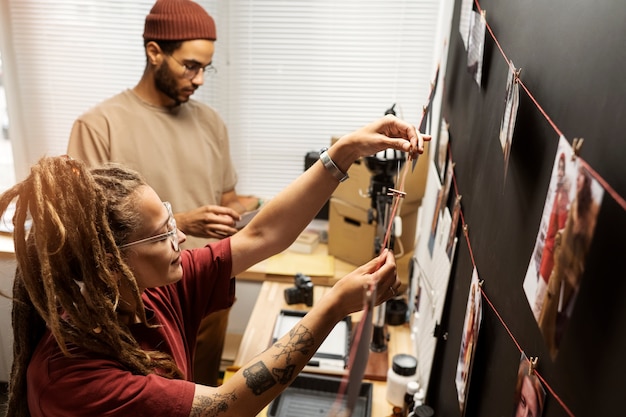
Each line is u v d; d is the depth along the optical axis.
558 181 0.67
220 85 2.78
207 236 1.83
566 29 0.70
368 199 2.38
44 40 2.75
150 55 1.92
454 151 1.46
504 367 0.87
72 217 0.88
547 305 0.68
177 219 1.86
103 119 1.92
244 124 2.85
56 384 0.90
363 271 0.91
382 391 1.73
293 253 2.64
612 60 0.57
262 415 1.62
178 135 2.04
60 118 2.87
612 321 0.53
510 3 0.96
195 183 2.10
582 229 0.59
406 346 1.96
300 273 2.34
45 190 0.88
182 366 1.14
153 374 0.94
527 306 0.78
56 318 0.89
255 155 2.91
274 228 1.24
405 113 2.77
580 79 0.64
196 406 0.89
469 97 1.30
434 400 1.48
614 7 0.57
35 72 2.80
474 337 1.03
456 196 1.38
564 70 0.69
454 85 1.54
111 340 0.94
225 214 1.85
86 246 0.90
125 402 0.89
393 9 2.60
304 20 2.65
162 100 2.02
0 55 2.76
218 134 2.23
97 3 2.67
